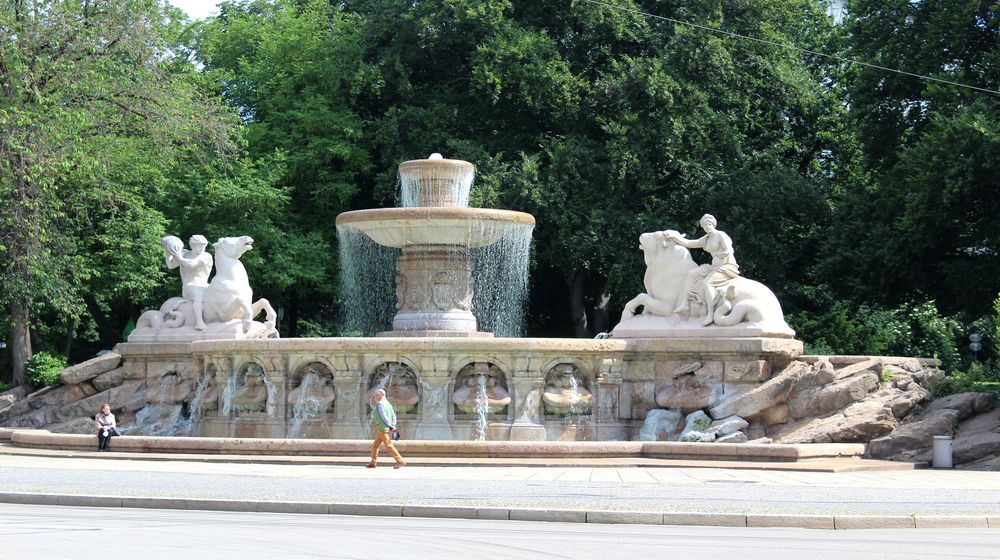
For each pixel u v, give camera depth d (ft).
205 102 116.06
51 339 144.77
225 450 65.51
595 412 72.95
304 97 136.56
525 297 124.16
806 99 137.69
